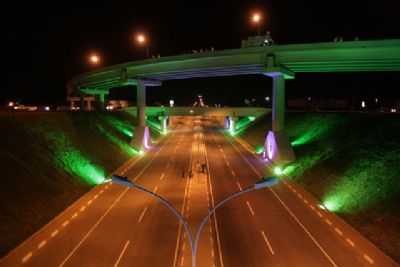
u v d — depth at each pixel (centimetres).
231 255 2778
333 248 2891
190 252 2828
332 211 3834
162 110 13075
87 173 5153
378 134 4931
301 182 5022
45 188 4038
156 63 7519
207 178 5472
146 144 8694
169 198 4353
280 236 3148
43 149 4891
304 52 5841
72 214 3722
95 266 2589
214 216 3688
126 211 3831
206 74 8000
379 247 2880
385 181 3700
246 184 5088
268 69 6125
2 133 4509
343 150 5128
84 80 10094
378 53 5322
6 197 3431
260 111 12562
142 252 2820
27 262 2628
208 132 13362
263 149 7975
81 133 6612
